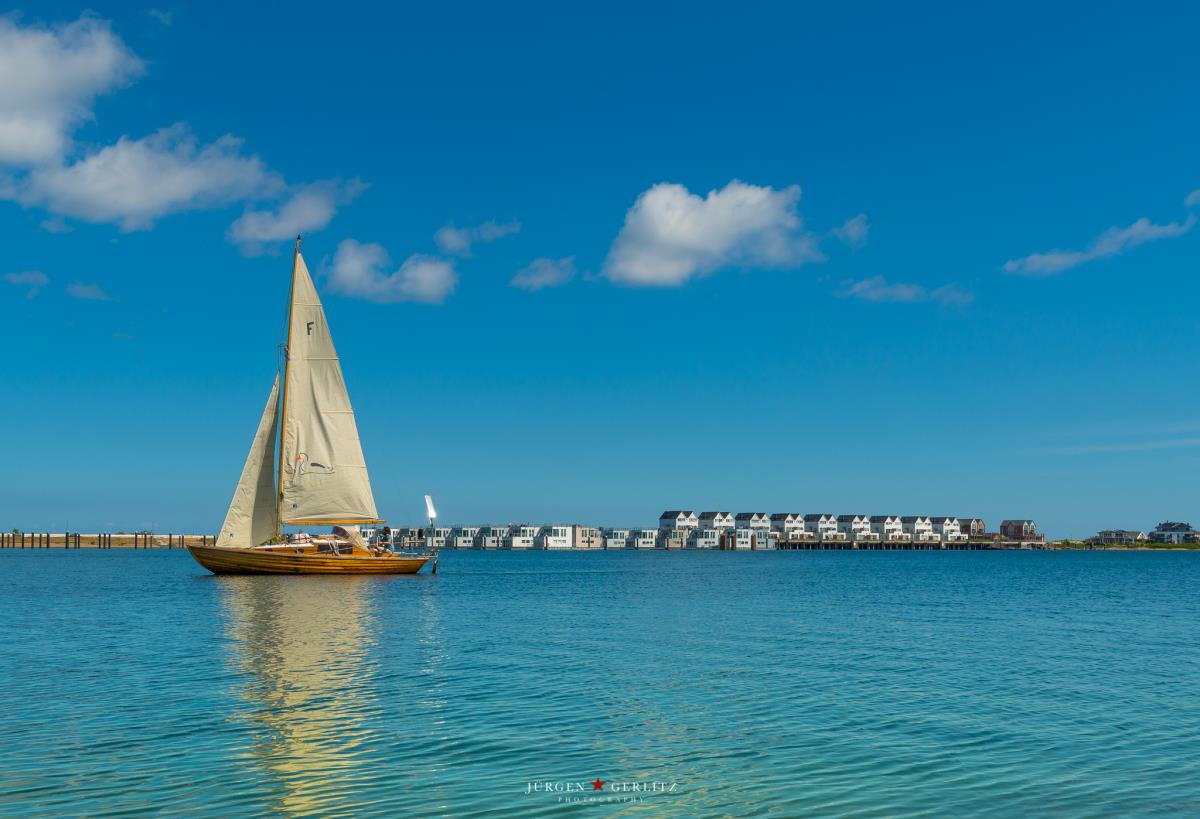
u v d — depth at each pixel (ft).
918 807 54.08
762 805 54.29
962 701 85.66
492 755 64.23
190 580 279.69
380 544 283.59
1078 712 81.05
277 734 69.41
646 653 117.39
